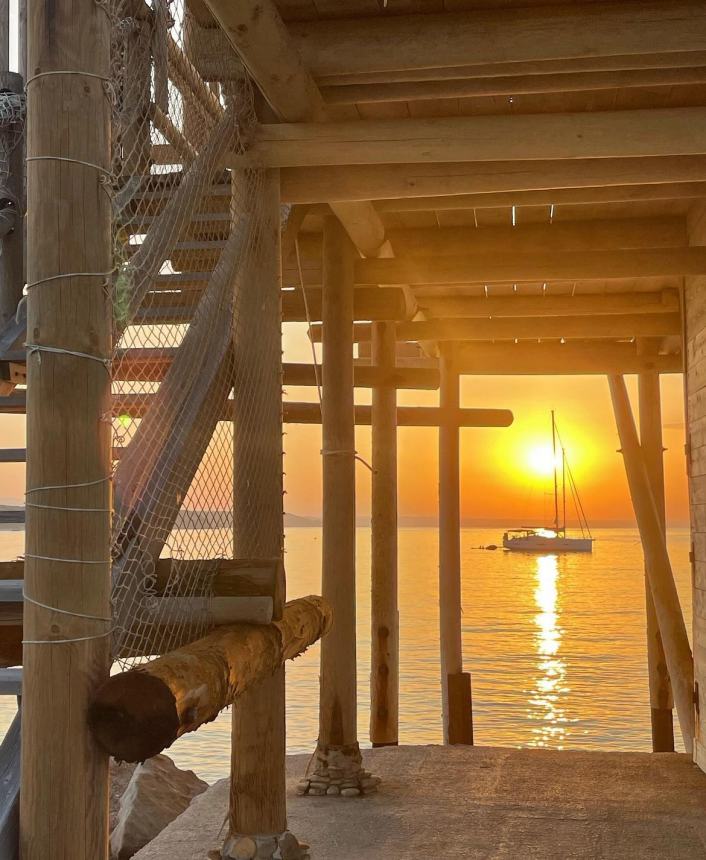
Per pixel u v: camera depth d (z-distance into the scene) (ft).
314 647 84.48
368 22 13.87
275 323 15.11
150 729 8.13
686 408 23.12
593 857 14.88
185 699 8.60
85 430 8.41
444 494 29.91
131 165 13.47
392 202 19.99
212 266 15.33
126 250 12.18
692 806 17.65
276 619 12.10
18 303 14.58
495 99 16.35
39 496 8.31
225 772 36.81
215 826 16.70
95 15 8.66
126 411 10.59
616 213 22.11
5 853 8.02
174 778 21.33
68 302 8.41
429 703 57.52
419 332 28.43
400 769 20.45
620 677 74.59
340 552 19.36
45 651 8.20
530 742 49.93
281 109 14.76
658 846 15.40
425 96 15.33
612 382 29.68
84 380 8.43
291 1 13.43
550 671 78.13
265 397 14.83
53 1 8.55
